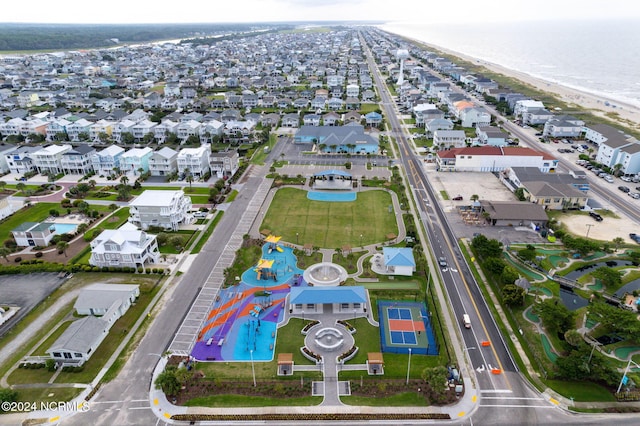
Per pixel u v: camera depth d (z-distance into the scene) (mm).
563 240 107625
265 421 62500
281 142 198125
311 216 126062
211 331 80188
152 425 61969
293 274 97500
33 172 161250
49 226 112625
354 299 84438
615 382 66000
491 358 73938
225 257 104750
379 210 129750
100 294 86250
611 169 157125
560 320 77375
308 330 80125
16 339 78812
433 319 83375
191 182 150375
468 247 108812
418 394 66625
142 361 73375
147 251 101625
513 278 88812
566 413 63469
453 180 152875
